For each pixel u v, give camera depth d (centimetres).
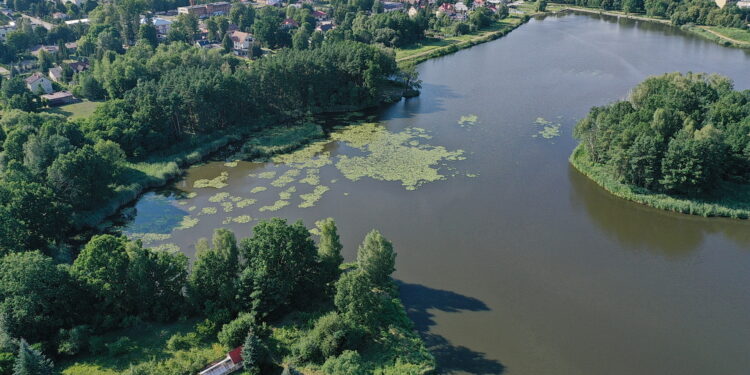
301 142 17050
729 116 13900
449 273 10731
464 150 16188
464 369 8438
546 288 10294
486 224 12381
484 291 10219
